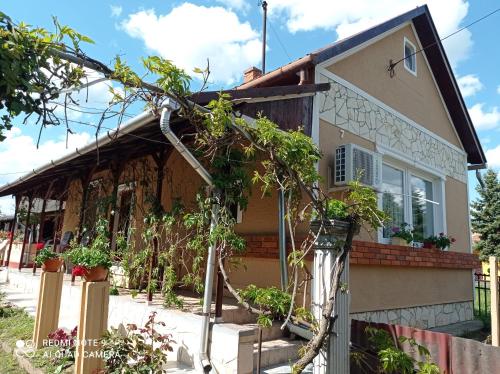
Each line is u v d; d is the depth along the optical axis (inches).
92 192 332.8
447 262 306.3
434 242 296.0
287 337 181.5
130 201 276.7
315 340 119.9
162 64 127.5
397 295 256.1
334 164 225.1
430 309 288.7
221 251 165.5
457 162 377.7
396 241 268.2
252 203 227.9
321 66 234.2
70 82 109.8
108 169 318.3
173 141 150.8
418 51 339.0
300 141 142.6
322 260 134.3
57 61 105.0
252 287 149.7
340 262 128.7
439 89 367.6
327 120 232.4
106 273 156.8
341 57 249.0
